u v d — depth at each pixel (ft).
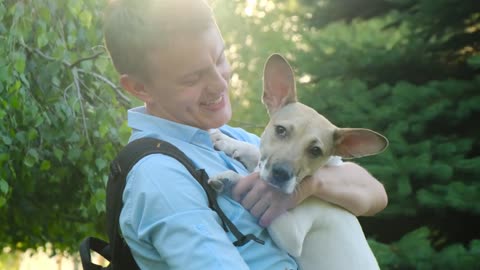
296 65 23.89
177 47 8.16
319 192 9.41
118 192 8.00
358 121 21.15
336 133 10.16
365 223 22.47
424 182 20.54
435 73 22.81
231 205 8.35
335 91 22.34
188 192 7.68
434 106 20.49
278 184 9.05
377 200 9.92
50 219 25.23
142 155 7.97
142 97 8.79
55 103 18.93
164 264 7.72
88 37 19.47
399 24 23.85
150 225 7.54
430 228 21.79
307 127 9.96
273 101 10.57
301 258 9.52
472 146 21.40
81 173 21.80
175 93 8.48
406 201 20.42
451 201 19.44
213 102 8.68
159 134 8.59
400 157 20.36
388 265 19.60
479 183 19.99
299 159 9.56
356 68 22.95
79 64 19.44
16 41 17.60
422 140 21.34
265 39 30.60
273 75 10.50
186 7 8.15
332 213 9.62
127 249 8.13
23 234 26.91
